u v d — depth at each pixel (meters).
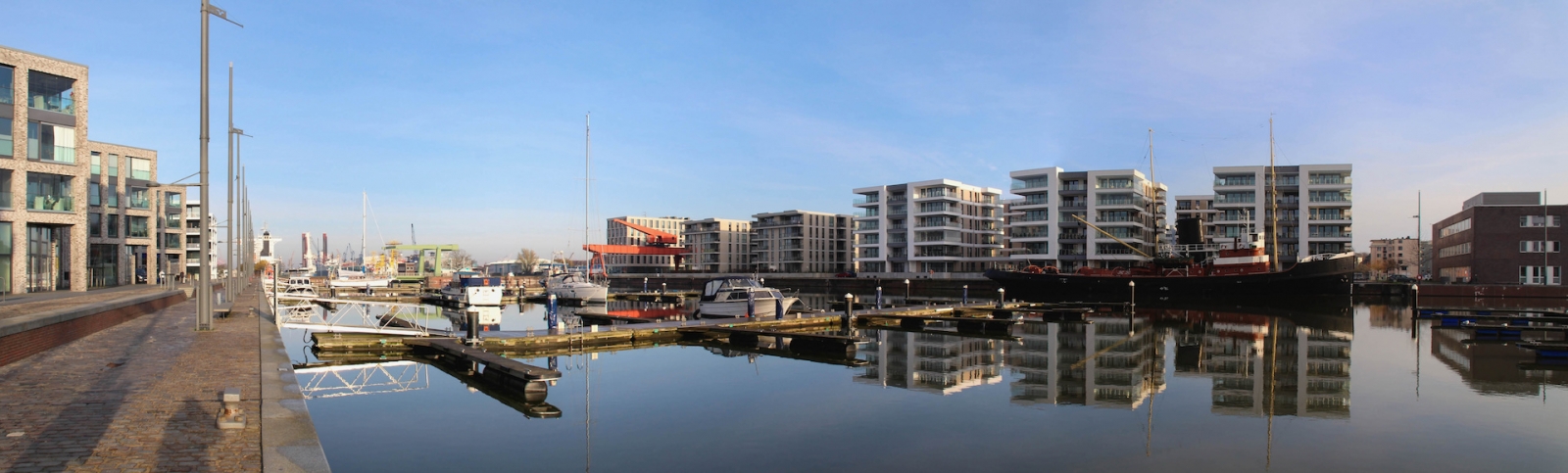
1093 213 112.38
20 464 9.52
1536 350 33.75
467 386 25.52
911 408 22.97
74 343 22.86
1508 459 17.64
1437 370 30.86
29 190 46.50
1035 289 88.69
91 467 9.52
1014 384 27.67
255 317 35.69
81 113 49.16
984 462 17.23
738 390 25.86
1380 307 71.06
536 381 22.92
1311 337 44.44
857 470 16.58
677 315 65.12
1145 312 65.62
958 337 45.09
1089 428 20.55
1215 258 81.62
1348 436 19.75
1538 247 81.06
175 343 23.23
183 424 11.88
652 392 25.34
